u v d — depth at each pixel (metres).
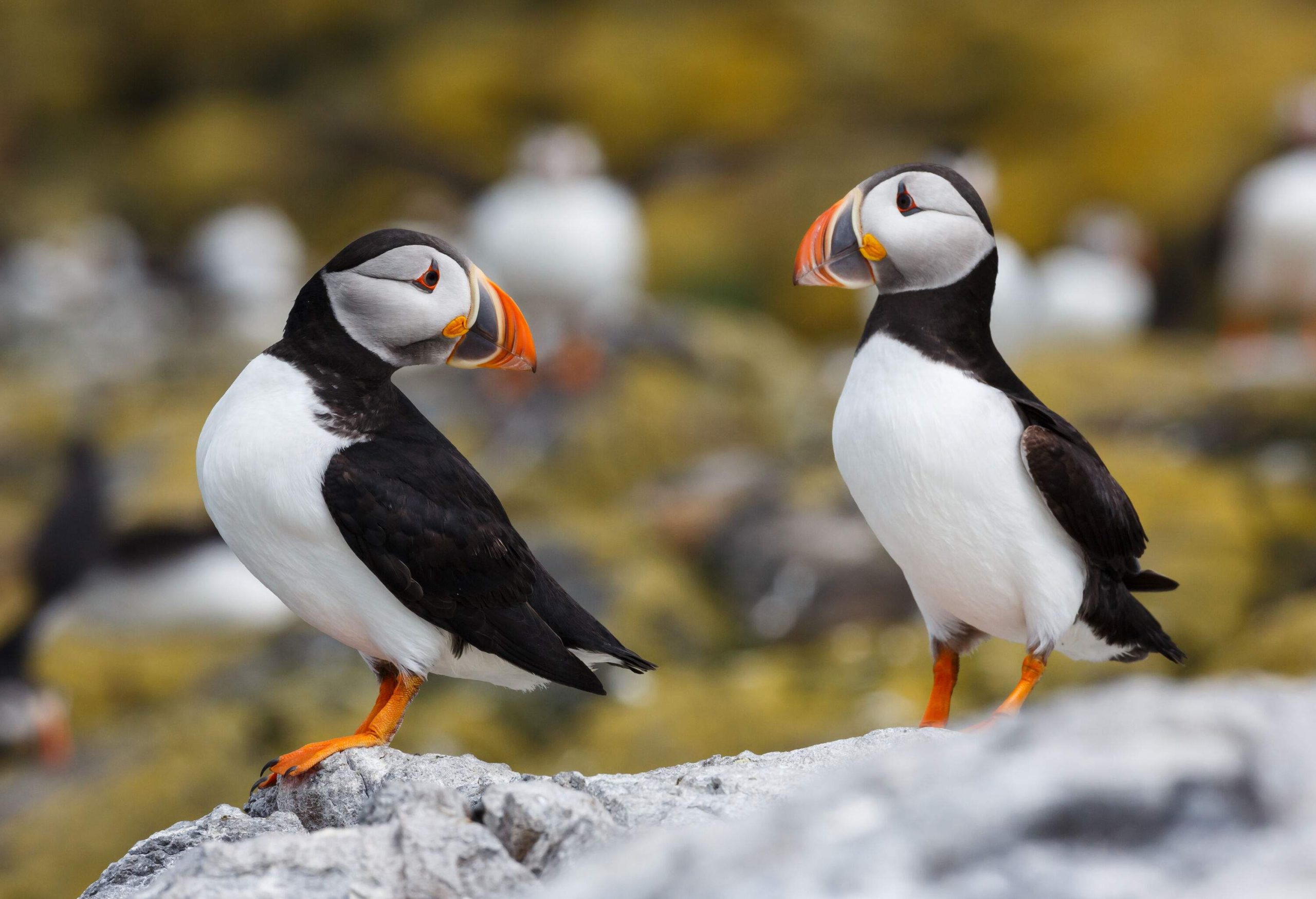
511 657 5.23
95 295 26.62
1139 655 5.89
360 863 3.81
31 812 11.36
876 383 5.39
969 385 5.30
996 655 11.88
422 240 5.21
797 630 13.20
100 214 33.41
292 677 12.66
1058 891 2.61
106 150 35.06
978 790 2.83
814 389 18.72
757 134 30.83
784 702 11.80
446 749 11.32
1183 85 29.95
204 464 5.12
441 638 5.26
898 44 31.75
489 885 3.81
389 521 5.00
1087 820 2.71
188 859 3.87
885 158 28.88
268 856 3.80
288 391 5.12
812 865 2.81
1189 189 28.23
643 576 13.57
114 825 11.01
